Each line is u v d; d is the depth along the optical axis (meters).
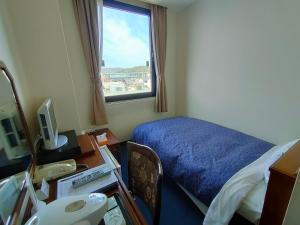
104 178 0.95
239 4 2.11
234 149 1.77
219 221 1.17
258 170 1.32
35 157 1.12
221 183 1.31
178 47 3.11
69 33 2.22
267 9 1.86
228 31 2.29
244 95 2.25
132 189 1.22
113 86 2.72
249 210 1.11
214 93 2.63
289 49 1.76
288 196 0.88
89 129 2.61
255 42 2.03
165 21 2.84
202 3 2.55
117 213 0.73
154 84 3.10
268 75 1.97
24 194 0.68
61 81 1.58
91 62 2.37
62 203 0.59
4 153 0.83
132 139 2.66
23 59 1.40
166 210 1.63
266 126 2.08
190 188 1.54
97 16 2.28
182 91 3.21
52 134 1.14
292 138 1.87
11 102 0.97
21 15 1.34
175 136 2.11
